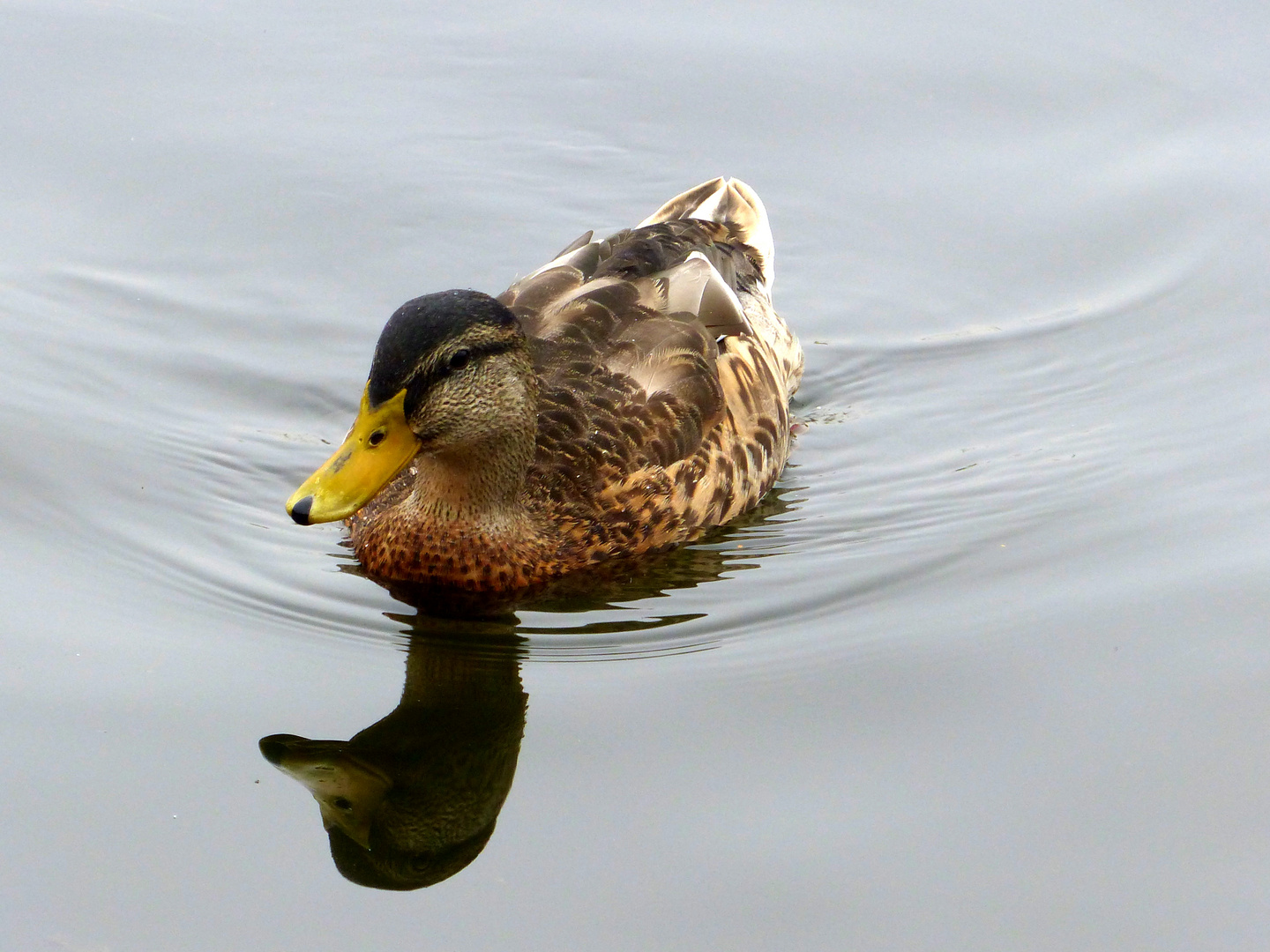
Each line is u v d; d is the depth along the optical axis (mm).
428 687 11250
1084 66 19406
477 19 20422
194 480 13750
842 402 15531
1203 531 12969
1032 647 11547
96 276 16344
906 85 19312
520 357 12062
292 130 18531
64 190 17406
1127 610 11945
